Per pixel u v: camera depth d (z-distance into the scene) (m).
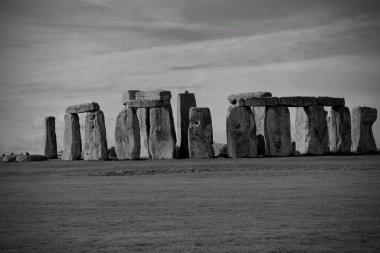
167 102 44.50
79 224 17.34
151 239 15.23
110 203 21.23
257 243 14.65
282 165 35.34
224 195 22.95
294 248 14.14
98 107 44.62
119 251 14.11
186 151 45.66
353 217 17.75
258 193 23.38
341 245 14.40
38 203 21.50
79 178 31.23
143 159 43.06
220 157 44.06
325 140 46.25
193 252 13.88
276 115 44.88
